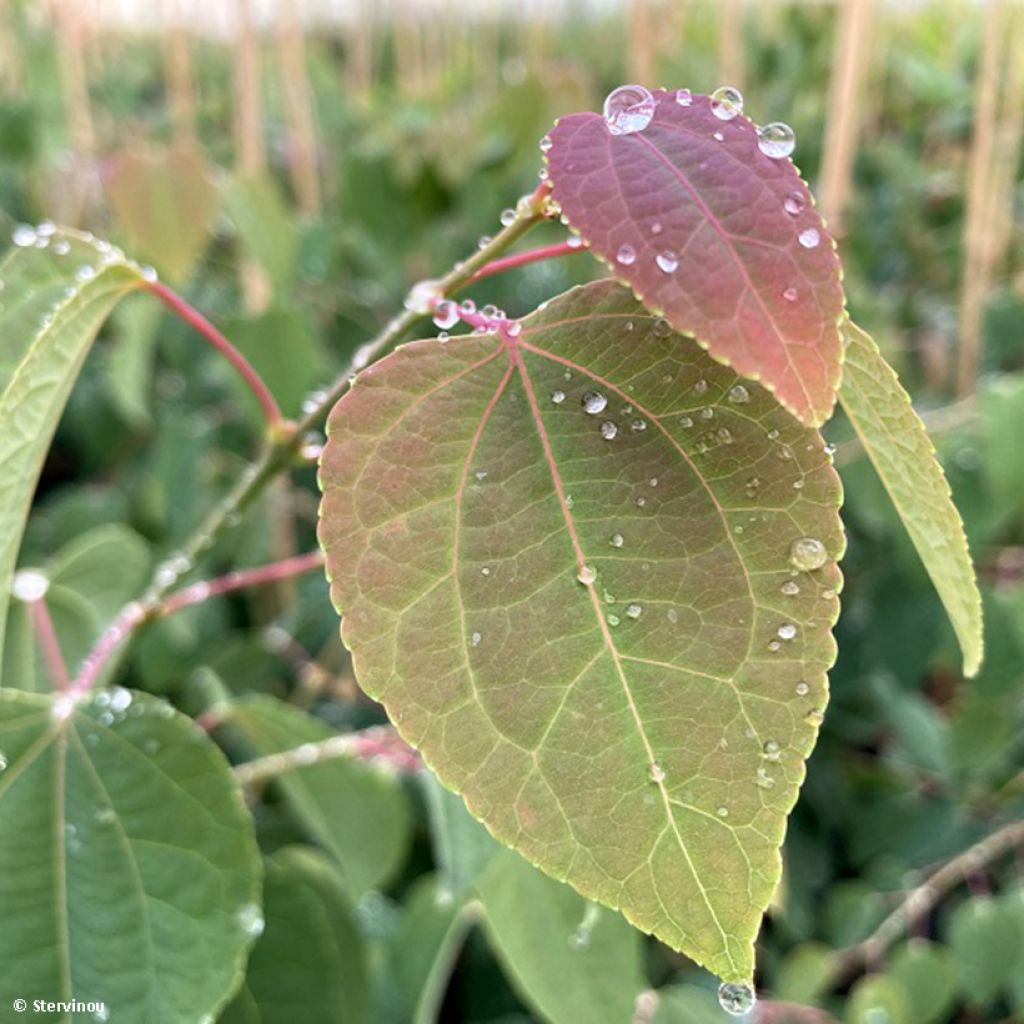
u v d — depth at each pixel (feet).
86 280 0.45
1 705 0.50
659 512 0.36
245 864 0.49
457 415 0.37
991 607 1.21
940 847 1.20
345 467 0.36
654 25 2.55
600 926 0.62
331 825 0.73
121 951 0.48
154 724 0.51
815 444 0.35
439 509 0.36
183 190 1.13
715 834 0.34
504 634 0.35
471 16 3.84
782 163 0.35
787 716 0.34
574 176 0.34
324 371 1.31
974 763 1.15
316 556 0.65
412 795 1.08
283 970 0.64
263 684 1.22
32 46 2.48
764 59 2.67
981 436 1.24
